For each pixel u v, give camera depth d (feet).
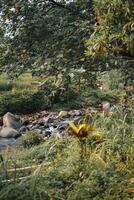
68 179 15.49
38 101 54.24
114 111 23.26
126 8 10.12
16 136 38.58
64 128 39.09
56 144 20.35
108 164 16.25
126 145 18.15
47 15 22.59
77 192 14.20
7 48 23.61
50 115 50.03
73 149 18.29
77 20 21.71
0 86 65.77
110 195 14.14
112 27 10.71
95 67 20.81
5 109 52.85
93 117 22.54
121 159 17.34
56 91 22.80
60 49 21.68
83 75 22.26
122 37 10.62
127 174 15.76
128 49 10.98
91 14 21.17
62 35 21.30
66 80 21.98
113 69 20.45
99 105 53.16
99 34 11.10
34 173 14.75
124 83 23.29
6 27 23.41
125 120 21.56
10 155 21.71
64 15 21.98
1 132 39.04
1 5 23.18
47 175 15.47
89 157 16.92
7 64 23.90
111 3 10.44
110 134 19.31
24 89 60.29
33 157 20.75
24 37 22.82
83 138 16.43
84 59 20.68
